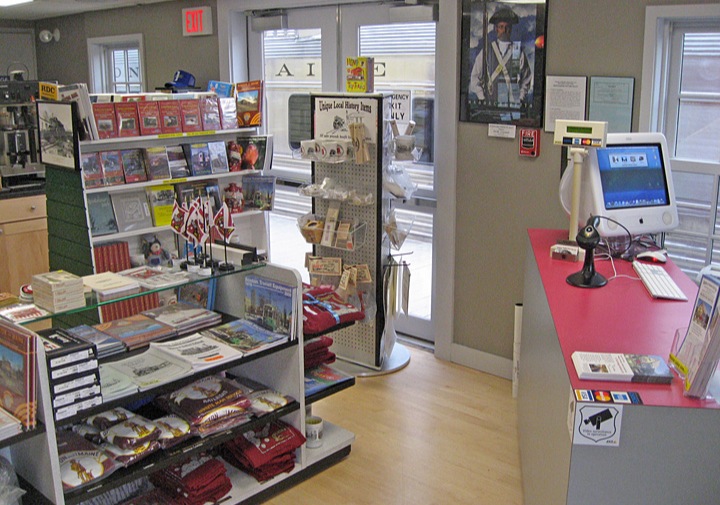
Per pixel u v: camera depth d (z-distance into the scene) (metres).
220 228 2.79
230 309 3.13
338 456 3.23
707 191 3.42
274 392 3.00
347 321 3.18
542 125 3.72
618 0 3.36
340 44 4.72
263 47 5.23
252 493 2.86
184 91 5.17
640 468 1.59
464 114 4.01
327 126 3.93
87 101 3.84
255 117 4.67
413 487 3.04
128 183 4.14
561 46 3.58
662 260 2.73
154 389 2.47
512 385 3.96
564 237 3.12
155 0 5.60
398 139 3.91
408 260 4.66
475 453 3.30
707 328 1.57
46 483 2.29
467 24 3.89
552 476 1.92
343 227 3.96
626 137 2.96
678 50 3.39
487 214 4.03
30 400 2.16
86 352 2.28
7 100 5.20
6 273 5.24
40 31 7.45
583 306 2.22
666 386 1.64
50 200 4.16
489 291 4.11
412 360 4.37
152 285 2.60
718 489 1.58
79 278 2.42
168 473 2.75
